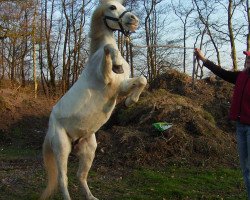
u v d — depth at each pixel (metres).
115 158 8.40
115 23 4.48
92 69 4.55
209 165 8.12
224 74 4.97
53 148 4.86
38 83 28.81
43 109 16.75
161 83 12.93
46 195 5.04
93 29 4.66
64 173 4.82
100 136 9.30
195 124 9.34
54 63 29.77
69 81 28.56
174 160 8.24
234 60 23.11
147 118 9.86
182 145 8.62
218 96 11.99
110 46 4.20
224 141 9.23
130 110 10.61
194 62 5.19
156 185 6.51
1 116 15.09
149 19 28.09
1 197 5.89
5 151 11.59
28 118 15.48
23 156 10.41
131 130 9.43
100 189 6.33
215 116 11.09
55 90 26.83
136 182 6.82
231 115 4.75
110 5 4.50
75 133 4.78
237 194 6.08
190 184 6.62
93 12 4.64
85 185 5.11
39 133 14.20
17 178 7.03
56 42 29.81
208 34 25.86
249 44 22.64
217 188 6.40
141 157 8.30
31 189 6.34
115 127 9.86
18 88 21.52
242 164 4.77
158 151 8.45
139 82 4.25
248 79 4.62
